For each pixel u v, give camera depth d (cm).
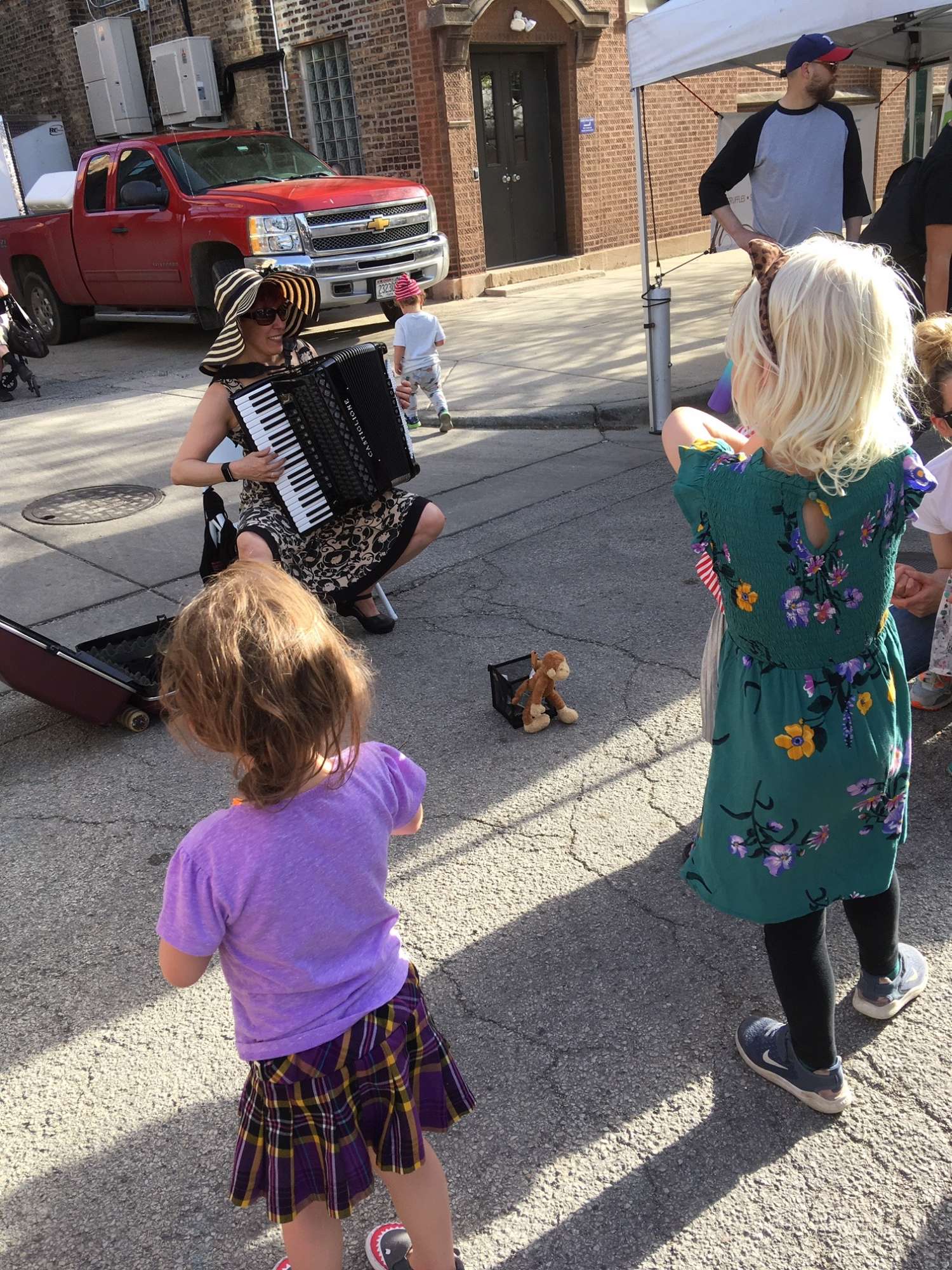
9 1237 192
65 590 489
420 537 398
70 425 798
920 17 592
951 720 332
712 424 188
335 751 142
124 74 1431
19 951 263
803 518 158
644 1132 203
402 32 1120
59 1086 223
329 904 144
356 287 940
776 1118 204
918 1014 225
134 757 352
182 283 990
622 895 268
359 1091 149
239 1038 149
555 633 412
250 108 1332
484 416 723
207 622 136
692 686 364
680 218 1456
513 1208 189
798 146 504
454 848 290
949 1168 191
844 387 147
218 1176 201
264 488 396
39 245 1130
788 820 176
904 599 277
